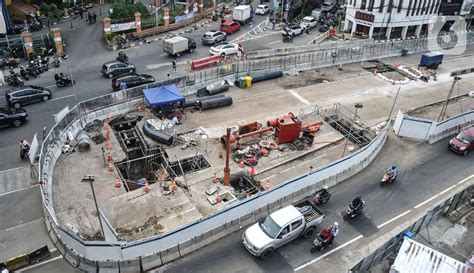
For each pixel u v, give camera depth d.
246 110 34.84
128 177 27.23
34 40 44.69
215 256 20.89
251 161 27.42
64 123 28.25
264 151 28.61
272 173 26.95
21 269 19.58
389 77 44.34
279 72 41.91
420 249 18.59
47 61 41.47
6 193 24.34
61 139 27.67
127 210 22.75
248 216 22.78
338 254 21.55
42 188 21.81
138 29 52.19
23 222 22.38
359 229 23.34
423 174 28.59
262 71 41.56
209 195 24.17
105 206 22.95
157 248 19.83
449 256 19.64
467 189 22.55
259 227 21.30
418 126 32.03
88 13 54.31
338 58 46.69
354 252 21.72
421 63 47.19
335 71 45.34
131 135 30.72
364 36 60.25
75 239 18.98
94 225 21.66
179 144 29.05
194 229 20.61
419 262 17.94
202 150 28.64
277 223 21.08
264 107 35.59
